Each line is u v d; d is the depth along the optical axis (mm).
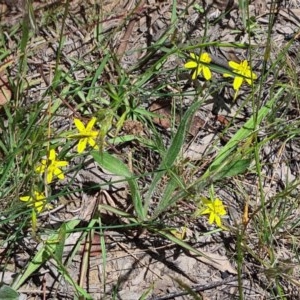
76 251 442
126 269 446
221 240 459
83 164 446
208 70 456
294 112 507
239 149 436
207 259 451
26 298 432
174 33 479
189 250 453
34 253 440
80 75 516
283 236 455
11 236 432
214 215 422
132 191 426
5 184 454
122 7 552
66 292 434
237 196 476
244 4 539
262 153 492
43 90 511
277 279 430
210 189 452
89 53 517
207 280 446
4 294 399
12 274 435
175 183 428
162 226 448
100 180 473
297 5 556
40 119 481
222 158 467
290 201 470
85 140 415
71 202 466
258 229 453
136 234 456
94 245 450
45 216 458
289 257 452
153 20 548
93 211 464
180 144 411
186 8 519
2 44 518
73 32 537
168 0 555
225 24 545
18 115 459
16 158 447
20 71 474
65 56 526
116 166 423
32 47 523
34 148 441
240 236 415
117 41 534
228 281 445
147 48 512
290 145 500
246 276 448
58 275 438
